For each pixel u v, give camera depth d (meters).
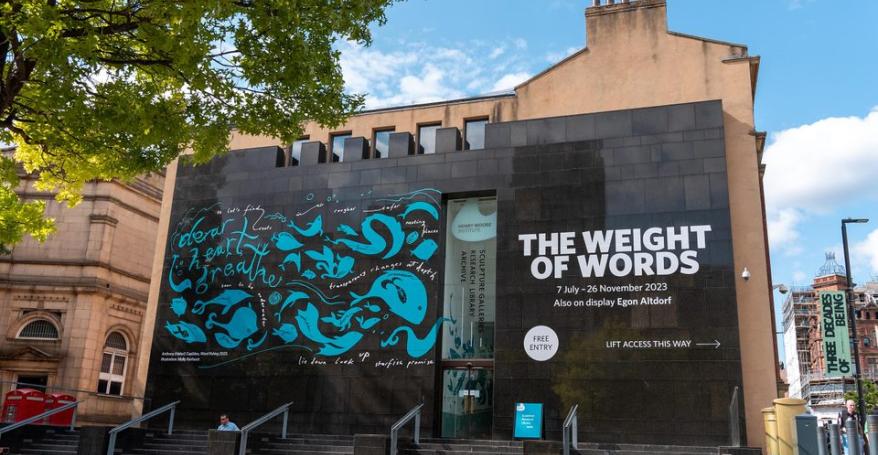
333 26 13.34
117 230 34.50
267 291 24.22
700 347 19.53
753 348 19.97
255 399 23.12
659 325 20.03
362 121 26.34
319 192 24.77
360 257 23.56
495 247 22.80
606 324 20.52
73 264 33.00
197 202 26.20
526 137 22.98
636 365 19.92
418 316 22.31
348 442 19.84
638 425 19.44
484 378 21.66
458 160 23.50
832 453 13.88
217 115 14.06
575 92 24.38
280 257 24.48
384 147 26.02
